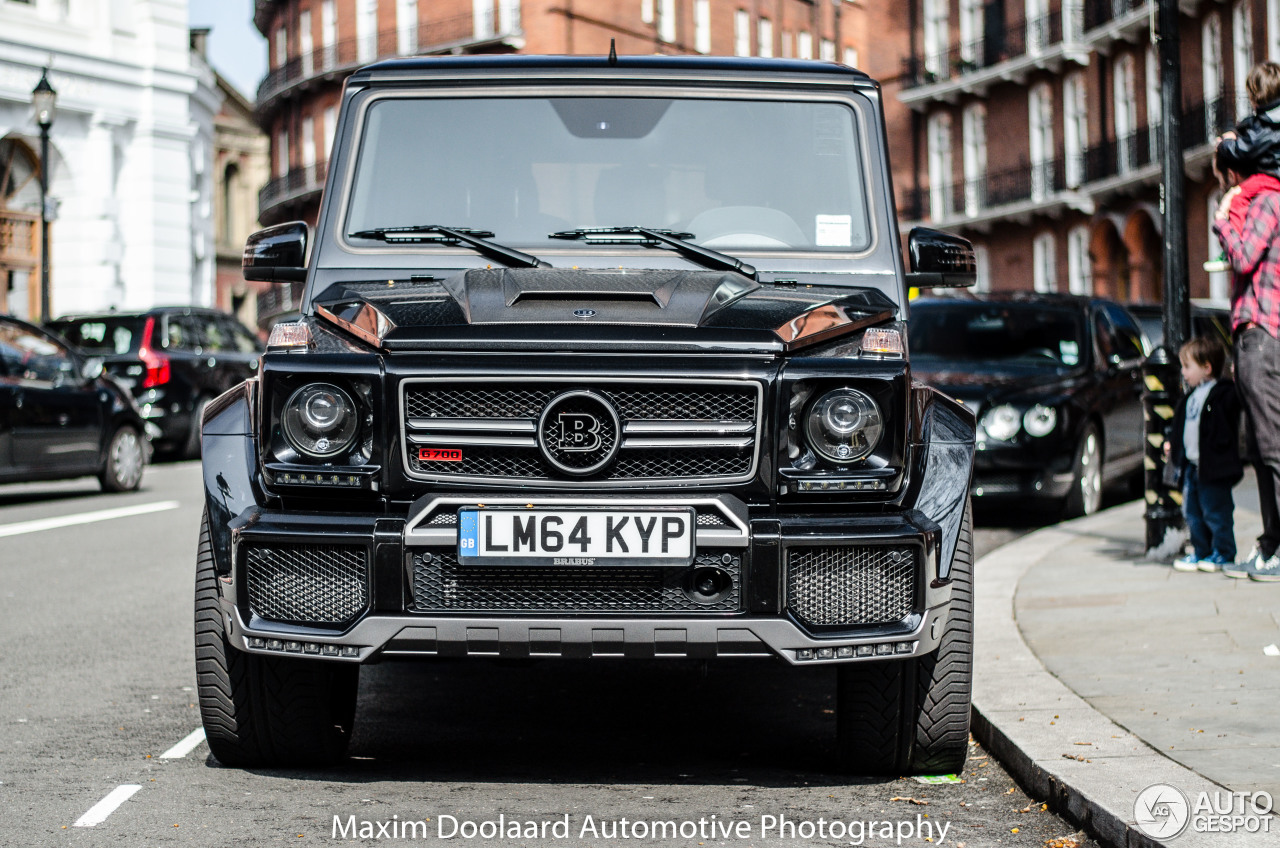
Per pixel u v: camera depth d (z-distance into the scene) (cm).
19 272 3638
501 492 428
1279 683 555
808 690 636
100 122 3719
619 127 537
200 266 4138
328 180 532
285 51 5856
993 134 4638
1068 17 4216
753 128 539
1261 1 3212
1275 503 717
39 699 618
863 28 5897
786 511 432
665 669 685
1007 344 1284
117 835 420
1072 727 499
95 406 1546
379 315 455
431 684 650
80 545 1148
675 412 429
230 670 471
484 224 525
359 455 431
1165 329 909
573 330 435
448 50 4909
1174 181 903
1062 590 798
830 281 515
